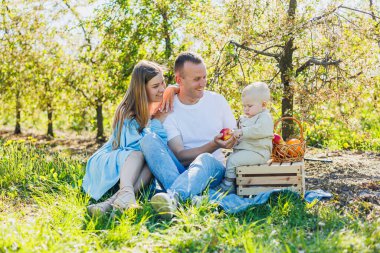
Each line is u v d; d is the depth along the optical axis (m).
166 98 4.39
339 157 6.91
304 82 6.08
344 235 3.03
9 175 4.99
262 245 2.91
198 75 4.20
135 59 8.73
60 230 3.24
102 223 3.49
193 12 7.90
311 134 7.77
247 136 4.00
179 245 3.03
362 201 3.93
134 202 3.63
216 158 4.43
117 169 4.04
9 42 10.59
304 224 3.39
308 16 6.25
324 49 6.01
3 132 14.06
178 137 4.32
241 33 6.12
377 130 8.80
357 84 5.98
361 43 6.00
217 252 2.94
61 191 4.46
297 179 3.90
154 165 3.92
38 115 13.87
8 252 2.88
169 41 8.53
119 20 8.83
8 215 3.71
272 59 6.70
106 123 13.39
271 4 6.38
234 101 6.32
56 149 9.43
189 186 3.72
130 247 3.07
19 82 10.98
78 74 10.49
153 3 8.38
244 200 3.84
